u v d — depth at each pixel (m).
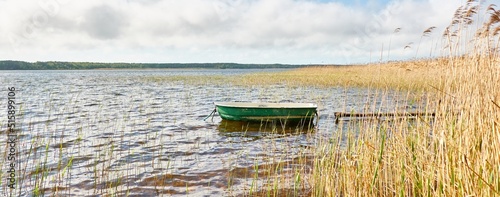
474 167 3.79
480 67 4.96
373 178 4.78
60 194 6.29
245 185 6.66
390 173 5.08
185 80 44.44
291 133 11.61
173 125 13.34
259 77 42.72
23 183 6.74
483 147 3.76
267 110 12.81
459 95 4.95
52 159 8.45
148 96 24.58
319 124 13.10
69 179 7.07
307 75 41.56
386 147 5.57
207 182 6.93
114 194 6.33
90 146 9.85
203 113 16.50
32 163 8.05
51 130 12.06
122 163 8.23
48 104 19.58
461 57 5.32
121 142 10.24
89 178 7.14
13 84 41.16
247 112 13.12
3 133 11.20
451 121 4.70
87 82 45.66
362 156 5.39
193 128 12.74
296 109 12.57
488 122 3.98
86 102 20.86
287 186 6.39
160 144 10.16
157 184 6.84
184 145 10.09
